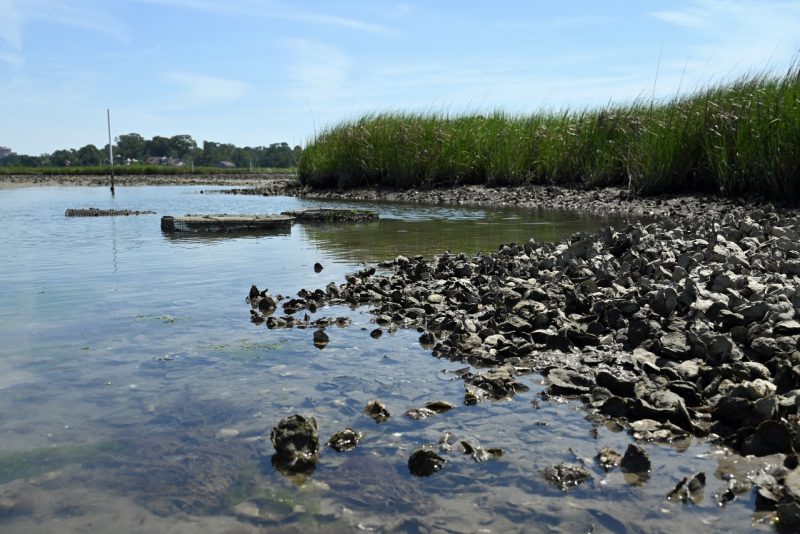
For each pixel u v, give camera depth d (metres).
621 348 3.69
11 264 6.44
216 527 2.02
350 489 2.26
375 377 3.33
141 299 4.90
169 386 3.15
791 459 2.34
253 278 5.74
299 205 14.70
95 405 2.91
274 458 2.46
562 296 4.59
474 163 16.67
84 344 3.77
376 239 8.38
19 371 3.31
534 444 2.61
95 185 30.42
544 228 9.27
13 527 2.01
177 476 2.32
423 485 2.29
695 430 2.70
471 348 3.73
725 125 11.02
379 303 4.88
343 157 18.67
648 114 13.69
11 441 2.56
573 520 2.07
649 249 5.80
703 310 3.95
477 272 5.72
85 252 7.27
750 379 3.09
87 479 2.29
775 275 4.66
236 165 111.88
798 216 8.48
